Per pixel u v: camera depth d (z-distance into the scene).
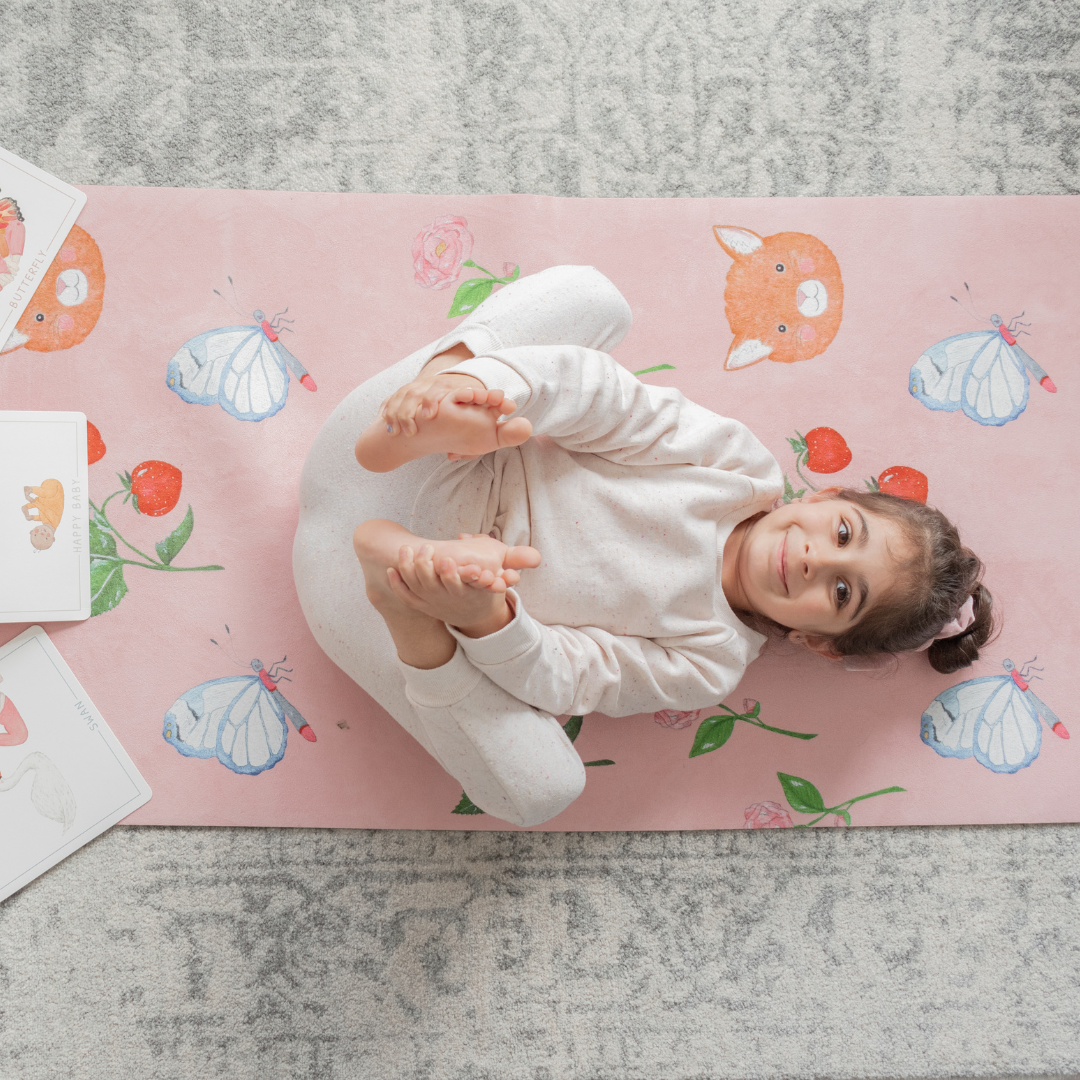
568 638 0.94
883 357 1.15
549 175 1.16
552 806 0.95
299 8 1.16
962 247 1.17
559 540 0.93
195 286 1.10
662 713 1.11
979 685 1.13
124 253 1.09
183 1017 1.03
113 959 1.03
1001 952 1.10
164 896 1.04
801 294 1.15
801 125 1.19
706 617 0.97
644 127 1.17
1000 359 1.16
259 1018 1.03
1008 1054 1.08
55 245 1.09
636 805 1.10
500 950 1.07
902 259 1.17
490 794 0.94
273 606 1.08
